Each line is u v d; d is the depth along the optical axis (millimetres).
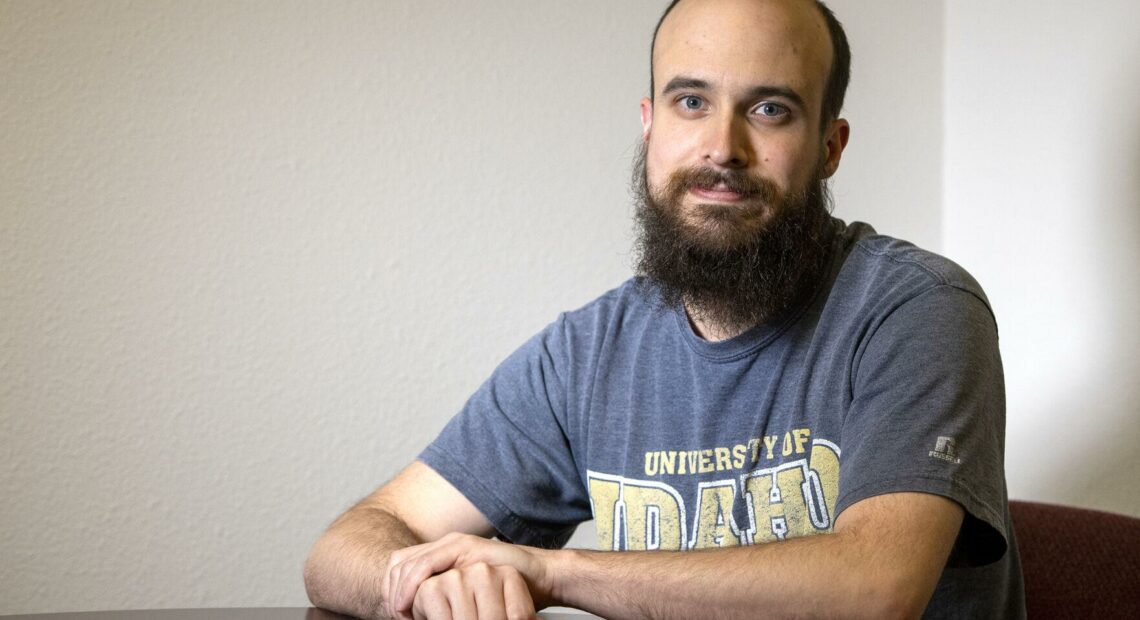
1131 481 1851
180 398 1705
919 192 2225
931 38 2236
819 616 1007
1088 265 1934
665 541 1349
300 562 1784
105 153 1657
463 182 1882
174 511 1705
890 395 1141
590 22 1978
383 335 1830
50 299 1631
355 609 1242
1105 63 1904
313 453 1789
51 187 1629
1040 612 1393
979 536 1105
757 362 1344
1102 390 1907
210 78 1715
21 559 1623
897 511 1046
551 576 1112
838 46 1428
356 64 1807
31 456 1625
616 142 2002
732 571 1035
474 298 1893
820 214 1382
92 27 1647
